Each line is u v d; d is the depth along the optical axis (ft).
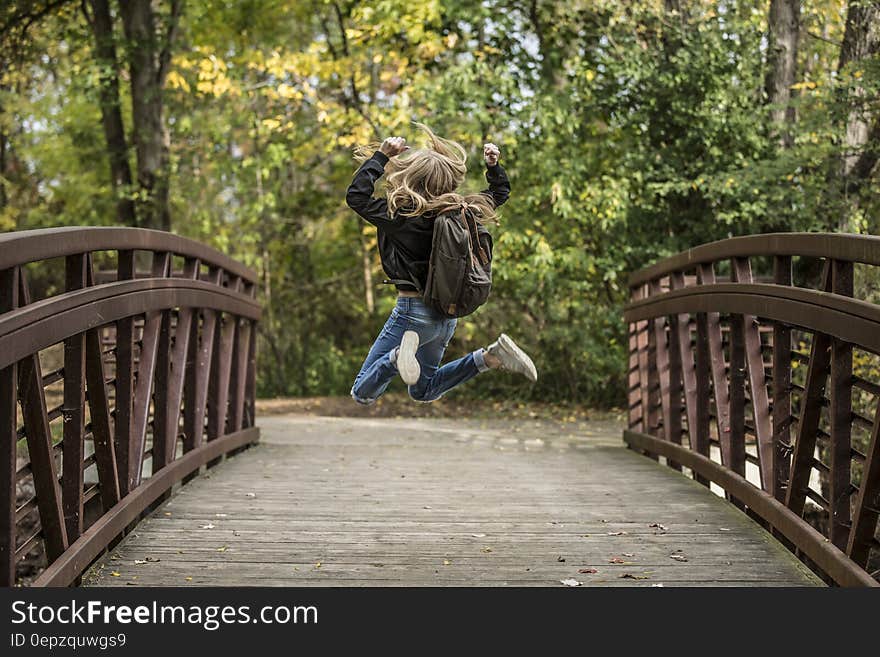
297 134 56.70
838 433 16.10
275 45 59.41
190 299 24.48
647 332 33.71
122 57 55.06
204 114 62.08
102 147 65.57
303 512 21.84
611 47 46.96
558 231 50.90
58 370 16.48
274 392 65.10
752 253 20.71
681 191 45.42
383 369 17.66
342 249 67.97
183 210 66.18
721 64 45.32
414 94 49.57
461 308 17.04
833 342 16.17
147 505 20.65
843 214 42.68
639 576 16.92
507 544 19.04
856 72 40.52
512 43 49.73
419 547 18.76
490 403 56.59
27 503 14.94
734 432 23.27
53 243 14.47
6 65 59.41
